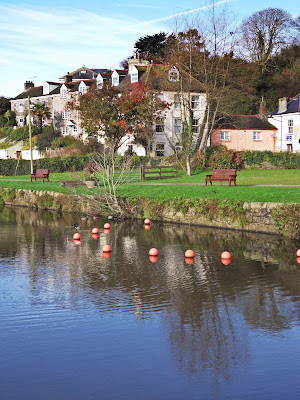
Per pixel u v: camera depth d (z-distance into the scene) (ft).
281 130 203.41
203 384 27.71
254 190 89.25
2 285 48.03
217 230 79.61
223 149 163.53
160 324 36.73
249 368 29.48
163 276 50.83
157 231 80.64
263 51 256.11
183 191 98.27
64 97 266.98
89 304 41.63
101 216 103.14
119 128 173.78
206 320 37.50
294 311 39.32
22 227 89.45
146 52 266.98
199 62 169.68
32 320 37.78
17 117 307.78
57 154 213.66
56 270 54.29
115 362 30.48
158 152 194.29
